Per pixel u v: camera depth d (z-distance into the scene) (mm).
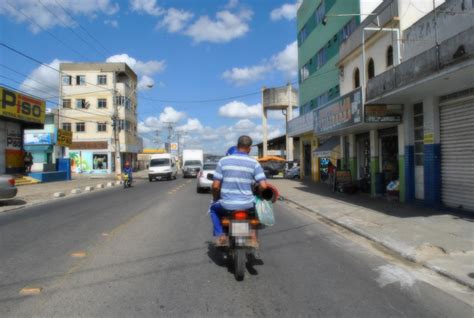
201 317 4723
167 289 5730
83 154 60500
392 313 4895
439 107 13727
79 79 61062
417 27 14539
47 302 5207
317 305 5129
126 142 62250
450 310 5027
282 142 61125
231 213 6262
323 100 31688
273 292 5625
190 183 33500
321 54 31938
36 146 48625
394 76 13359
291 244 9008
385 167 18812
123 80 65000
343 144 24703
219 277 6328
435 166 13727
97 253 7930
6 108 29031
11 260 7402
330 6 29500
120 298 5352
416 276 6516
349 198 18391
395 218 12000
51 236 9812
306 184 29438
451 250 7988
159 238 9445
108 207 16219
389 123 16031
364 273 6641
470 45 9531
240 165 6309
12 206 16938
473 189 12258
